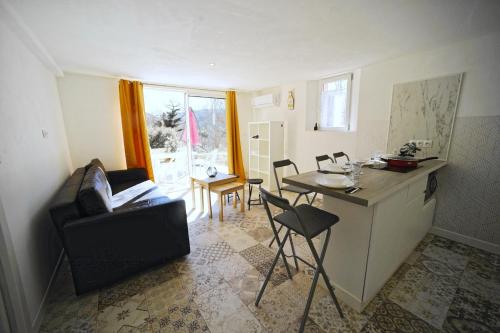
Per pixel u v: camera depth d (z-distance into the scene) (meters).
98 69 3.02
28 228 1.54
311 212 1.52
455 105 2.26
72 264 1.57
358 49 2.36
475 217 2.27
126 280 1.83
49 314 1.52
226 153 5.23
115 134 3.64
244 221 2.96
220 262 2.06
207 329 1.38
